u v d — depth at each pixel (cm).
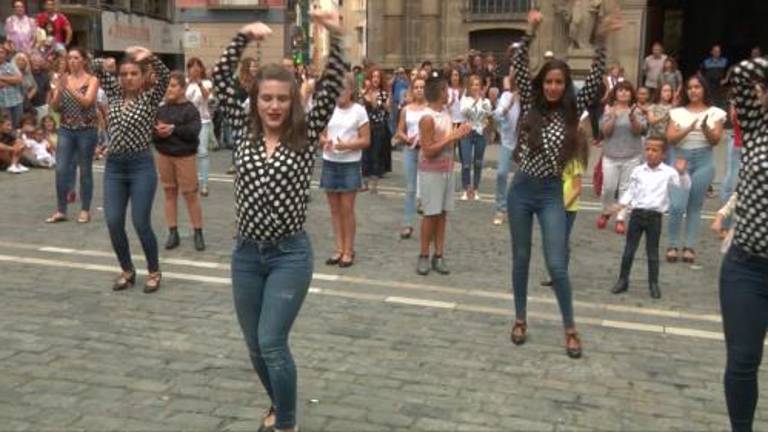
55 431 412
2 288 660
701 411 459
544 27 2334
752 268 359
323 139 744
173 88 779
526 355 539
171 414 434
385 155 1384
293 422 387
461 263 786
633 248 693
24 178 1246
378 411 446
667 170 682
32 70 1470
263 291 385
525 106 539
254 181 371
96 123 923
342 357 525
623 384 495
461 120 1139
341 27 383
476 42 2542
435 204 725
